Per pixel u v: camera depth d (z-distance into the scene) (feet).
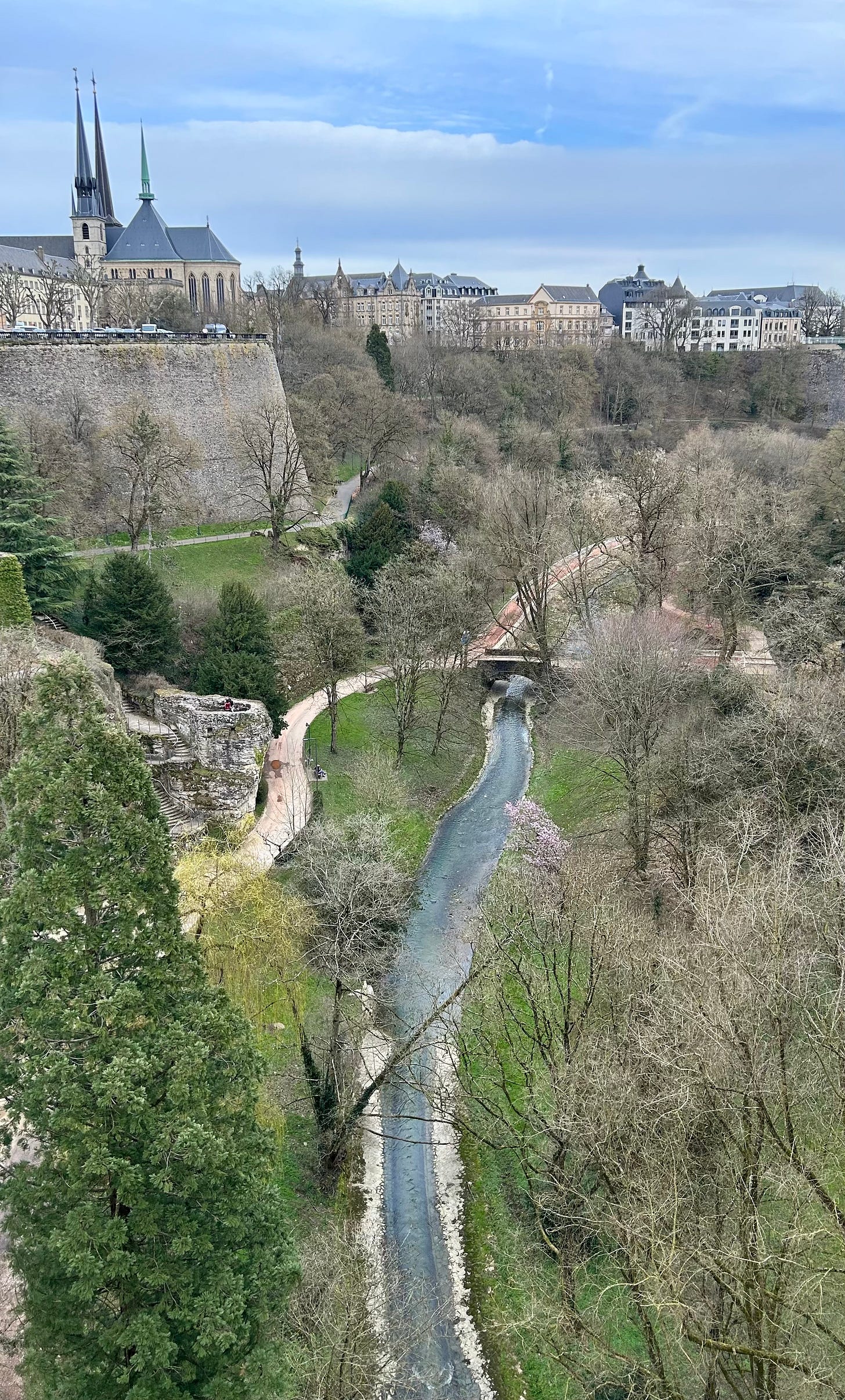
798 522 239.09
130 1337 58.80
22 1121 80.59
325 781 188.24
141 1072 59.36
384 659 250.78
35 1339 60.75
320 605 201.87
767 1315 66.74
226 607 196.54
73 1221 57.88
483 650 263.29
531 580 258.16
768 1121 71.05
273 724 192.95
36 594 186.19
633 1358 78.54
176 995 66.33
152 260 563.48
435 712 232.12
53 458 237.25
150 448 242.17
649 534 245.65
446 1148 121.90
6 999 61.62
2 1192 61.46
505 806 201.05
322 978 129.39
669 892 135.54
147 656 189.37
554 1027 113.29
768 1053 79.77
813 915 89.35
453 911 160.86
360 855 140.97
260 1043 116.47
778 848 113.29
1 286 428.56
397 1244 107.34
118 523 262.47
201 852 117.70
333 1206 110.01
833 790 129.18
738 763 136.36
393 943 137.28
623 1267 78.54
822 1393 69.36
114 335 301.63
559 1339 89.15
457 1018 133.80
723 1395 79.36
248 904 109.91
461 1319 100.27
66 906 61.72
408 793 199.11
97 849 63.46
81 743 64.49
